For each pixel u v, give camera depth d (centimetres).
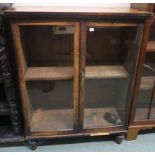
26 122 148
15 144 160
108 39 152
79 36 122
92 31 141
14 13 110
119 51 158
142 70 142
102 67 153
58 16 114
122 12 117
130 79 143
